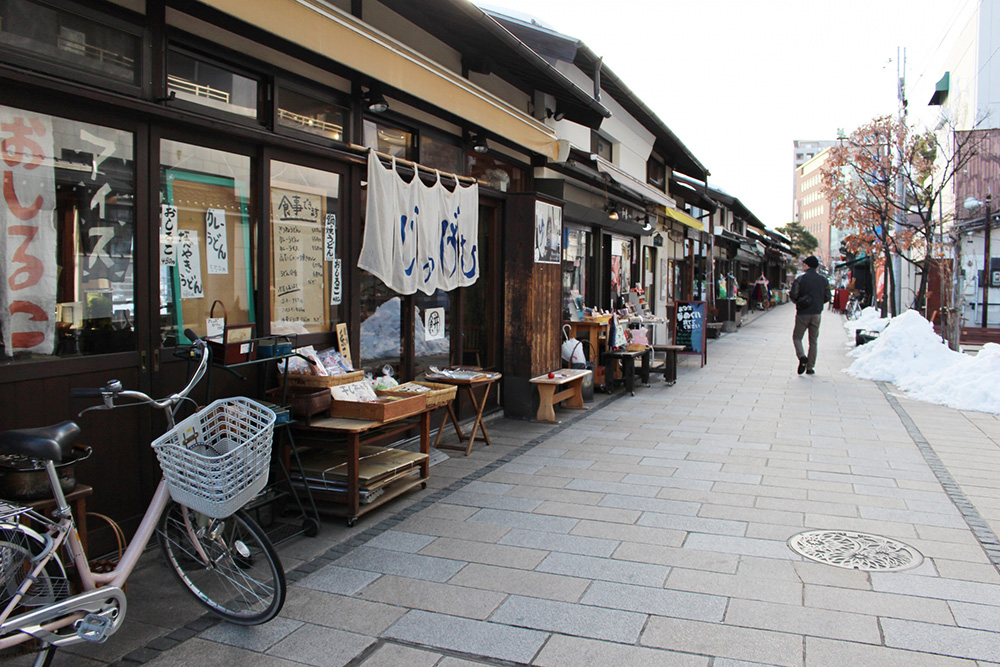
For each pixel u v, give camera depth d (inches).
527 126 292.5
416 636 126.2
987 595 140.4
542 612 134.8
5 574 101.9
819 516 188.9
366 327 241.0
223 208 179.2
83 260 145.8
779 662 115.6
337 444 187.8
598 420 323.3
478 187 287.0
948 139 721.6
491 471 234.7
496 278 321.7
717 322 852.6
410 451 231.5
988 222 629.6
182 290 168.2
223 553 132.4
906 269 890.7
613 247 504.7
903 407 356.5
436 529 180.4
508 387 324.2
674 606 136.8
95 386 146.4
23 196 135.3
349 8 222.8
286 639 125.5
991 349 373.1
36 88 131.9
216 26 170.9
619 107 492.4
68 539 109.7
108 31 147.6
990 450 262.1
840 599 139.2
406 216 234.4
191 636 126.7
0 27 128.9
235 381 180.1
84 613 108.0
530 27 344.8
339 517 189.3
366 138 237.6
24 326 136.7
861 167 664.4
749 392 409.7
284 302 200.2
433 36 272.5
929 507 195.6
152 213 157.2
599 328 394.9
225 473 115.1
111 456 150.3
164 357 161.2
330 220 217.8
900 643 121.5
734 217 1198.3
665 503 200.7
